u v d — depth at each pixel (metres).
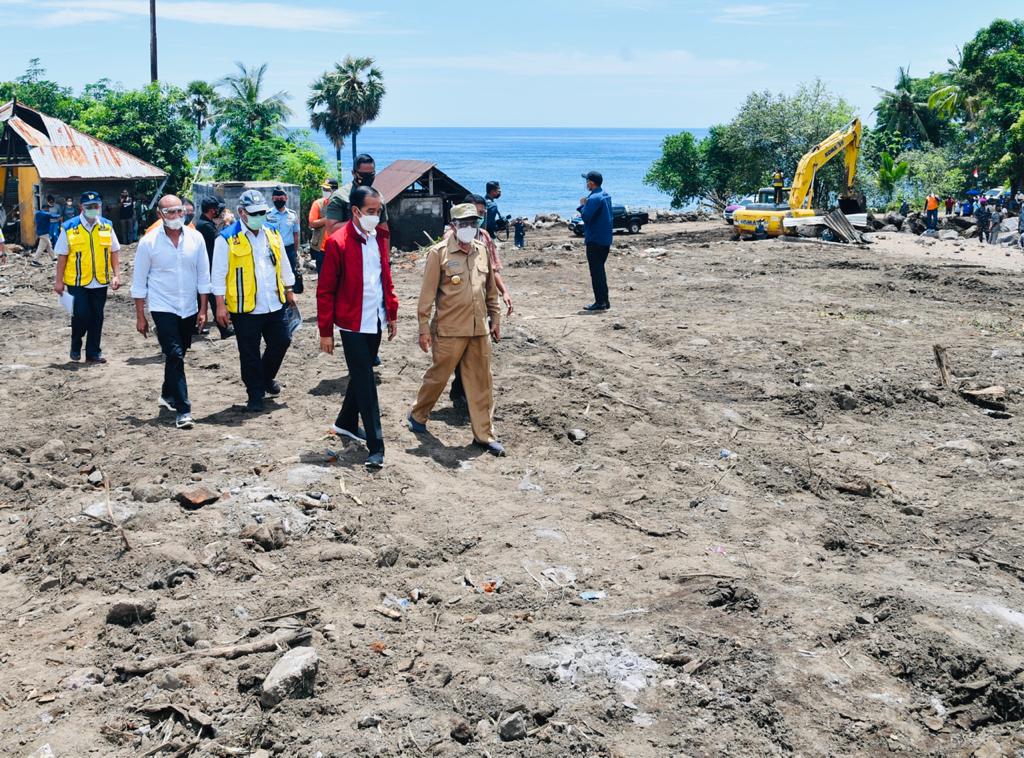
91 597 4.95
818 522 6.14
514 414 8.22
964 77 64.75
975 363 10.29
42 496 6.46
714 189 66.94
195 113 58.12
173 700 4.02
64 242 9.95
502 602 4.93
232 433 7.50
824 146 30.30
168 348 7.81
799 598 4.95
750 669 4.25
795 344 10.91
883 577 5.30
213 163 43.59
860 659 4.39
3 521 6.08
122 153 32.47
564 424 7.98
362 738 3.79
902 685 4.23
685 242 31.52
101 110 39.31
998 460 7.32
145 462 6.84
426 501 6.26
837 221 27.20
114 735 3.82
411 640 4.55
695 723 3.90
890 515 6.31
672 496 6.52
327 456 6.82
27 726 3.89
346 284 6.59
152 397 8.77
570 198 167.25
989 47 64.69
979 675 4.25
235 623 4.64
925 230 34.06
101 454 7.18
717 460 7.23
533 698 4.03
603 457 7.29
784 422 8.30
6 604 4.95
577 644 4.45
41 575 5.23
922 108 76.94
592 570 5.33
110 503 5.89
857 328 12.08
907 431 8.13
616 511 6.20
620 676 4.19
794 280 17.06
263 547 5.43
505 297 7.52
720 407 8.52
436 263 7.16
